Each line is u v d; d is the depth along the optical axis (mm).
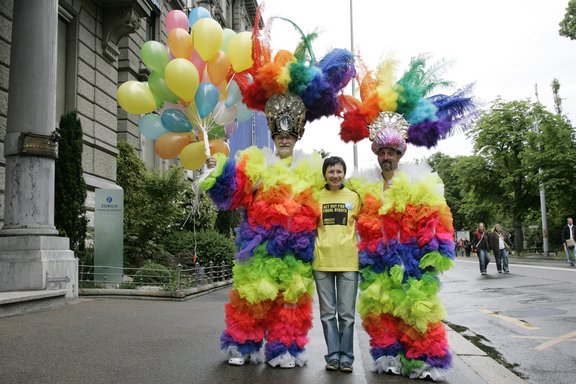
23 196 8195
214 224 19469
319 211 4238
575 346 5336
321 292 4203
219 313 7430
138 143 17562
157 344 4906
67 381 3549
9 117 8469
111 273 10672
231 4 37312
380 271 4051
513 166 37094
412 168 4199
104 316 6828
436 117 4363
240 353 4141
